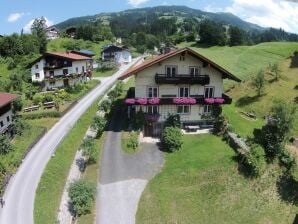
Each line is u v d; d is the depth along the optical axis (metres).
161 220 32.25
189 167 39.25
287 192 36.78
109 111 57.94
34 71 83.81
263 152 38.91
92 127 48.78
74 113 59.59
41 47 136.38
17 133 48.31
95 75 99.75
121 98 66.38
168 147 43.50
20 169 38.72
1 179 35.44
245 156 38.75
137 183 37.31
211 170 38.50
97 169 39.72
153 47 179.38
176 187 36.66
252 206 34.81
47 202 33.12
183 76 46.25
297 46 101.81
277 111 41.72
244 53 102.19
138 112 47.66
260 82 64.06
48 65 83.12
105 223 31.36
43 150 43.66
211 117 49.22
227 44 144.00
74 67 84.12
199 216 33.22
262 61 90.56
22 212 31.27
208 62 45.94
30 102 66.44
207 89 48.44
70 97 68.94
